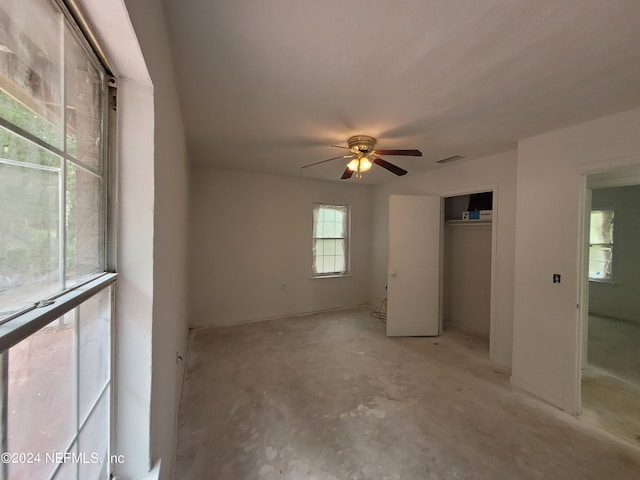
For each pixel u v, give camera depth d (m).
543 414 2.19
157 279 0.97
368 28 1.22
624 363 3.09
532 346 2.48
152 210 0.88
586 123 2.18
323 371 2.84
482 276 4.05
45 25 0.56
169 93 1.32
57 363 0.60
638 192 4.64
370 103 1.95
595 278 5.05
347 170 2.86
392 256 3.91
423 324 3.91
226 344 3.48
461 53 1.39
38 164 0.54
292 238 4.69
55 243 0.60
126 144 0.86
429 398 2.38
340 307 5.16
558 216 2.34
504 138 2.60
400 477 1.60
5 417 0.45
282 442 1.85
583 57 1.40
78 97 0.70
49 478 0.57
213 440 1.85
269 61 1.48
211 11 1.12
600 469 1.67
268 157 3.43
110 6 0.58
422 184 4.23
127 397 0.87
